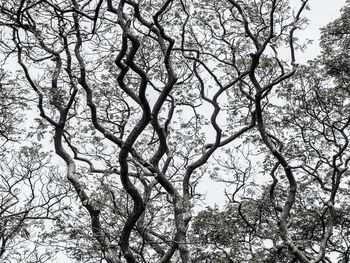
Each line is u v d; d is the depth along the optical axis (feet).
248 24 73.15
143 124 56.18
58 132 67.00
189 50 75.15
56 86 66.64
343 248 80.23
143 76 56.85
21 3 58.70
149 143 71.97
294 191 72.79
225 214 75.77
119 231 56.03
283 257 74.43
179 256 66.49
